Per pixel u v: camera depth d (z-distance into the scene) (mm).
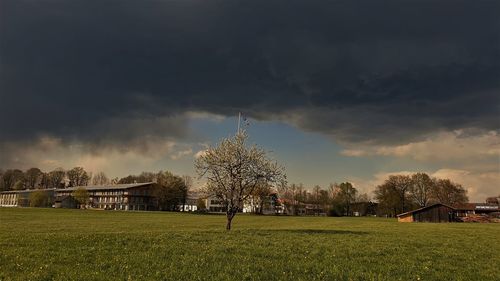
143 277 20703
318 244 35375
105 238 34656
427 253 32500
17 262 23781
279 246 33000
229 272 22281
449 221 146875
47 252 27359
